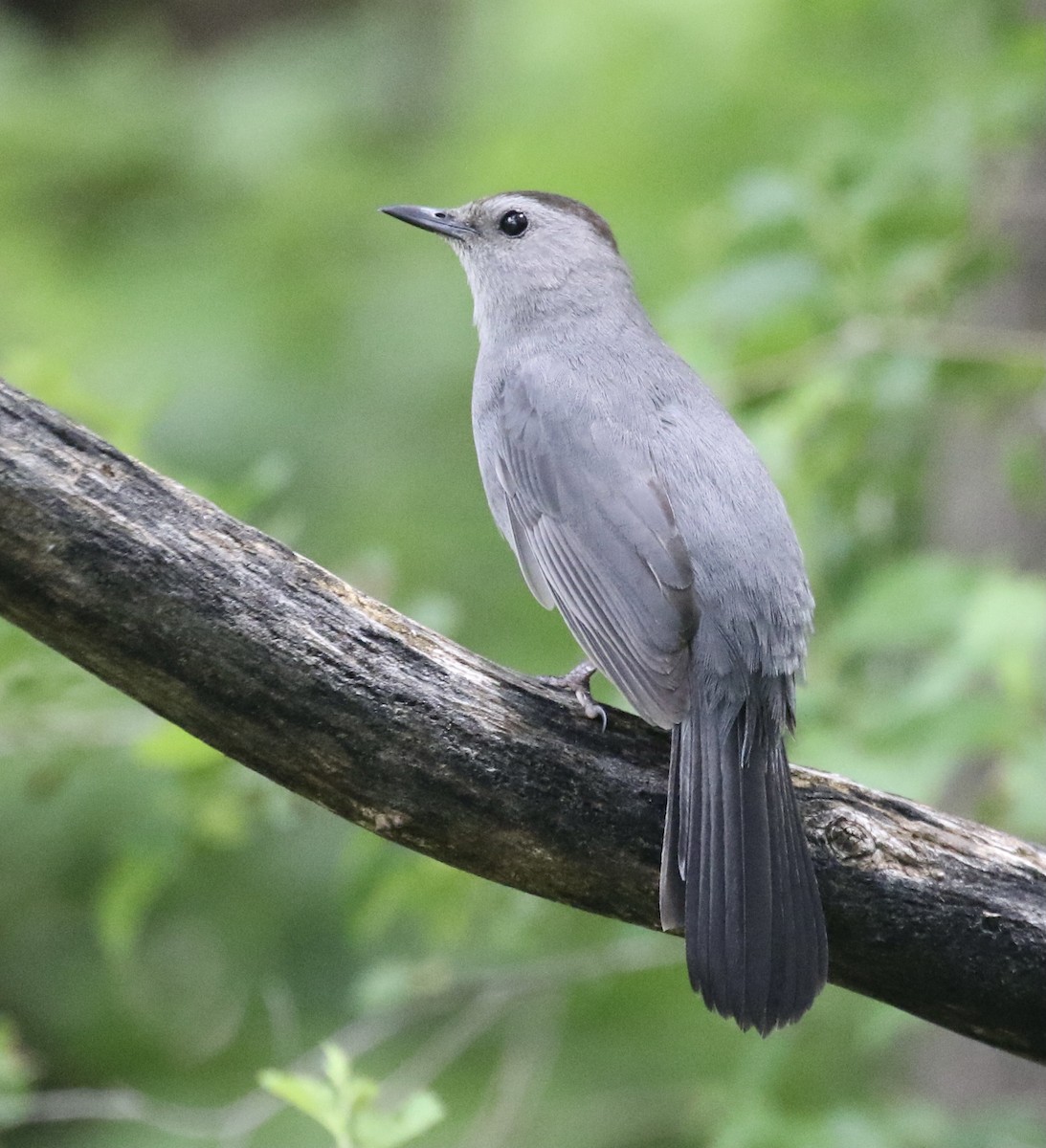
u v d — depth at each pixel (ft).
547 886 23.68
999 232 37.47
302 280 54.39
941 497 39.11
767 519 26.53
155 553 21.77
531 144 49.80
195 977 45.39
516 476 28.89
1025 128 35.09
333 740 22.63
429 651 23.06
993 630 29.14
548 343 30.94
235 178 56.85
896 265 33.17
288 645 22.29
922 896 23.26
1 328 50.26
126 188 57.16
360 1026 42.83
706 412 28.40
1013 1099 36.06
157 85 59.82
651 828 23.47
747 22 47.14
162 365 51.01
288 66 60.23
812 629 26.78
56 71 60.49
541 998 40.01
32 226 55.16
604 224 33.06
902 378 32.68
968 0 39.70
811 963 22.40
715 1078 39.73
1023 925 23.15
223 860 44.60
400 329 52.49
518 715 23.26
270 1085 21.86
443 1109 22.95
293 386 51.21
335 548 48.42
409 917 43.80
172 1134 41.73
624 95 49.21
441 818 23.12
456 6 58.65
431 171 55.47
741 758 24.40
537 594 28.66
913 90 37.50
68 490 21.43
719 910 22.71
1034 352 32.99
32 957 45.93
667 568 25.90
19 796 40.93
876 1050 37.40
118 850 35.60
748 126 47.80
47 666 31.01
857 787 24.12
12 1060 29.71
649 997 42.34
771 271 32.83
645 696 24.66
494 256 32.68
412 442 50.88
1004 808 28.84
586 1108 40.42
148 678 22.25
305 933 44.78
